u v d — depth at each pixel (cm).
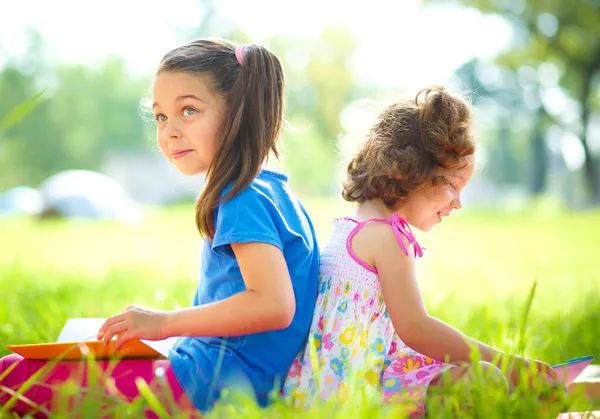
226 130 253
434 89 282
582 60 3353
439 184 271
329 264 268
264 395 245
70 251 1222
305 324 256
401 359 262
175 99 258
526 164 7125
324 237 1276
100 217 2631
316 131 5644
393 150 268
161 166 6812
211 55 261
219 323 235
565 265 1027
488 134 6556
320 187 6456
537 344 369
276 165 282
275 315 234
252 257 235
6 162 5988
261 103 258
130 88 6781
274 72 266
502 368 239
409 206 275
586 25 3200
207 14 5594
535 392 235
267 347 248
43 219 2636
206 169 264
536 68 3559
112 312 468
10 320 411
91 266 916
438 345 255
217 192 246
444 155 270
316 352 256
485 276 802
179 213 3331
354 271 261
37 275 704
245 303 234
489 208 4456
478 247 1391
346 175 287
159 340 247
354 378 239
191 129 257
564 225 2330
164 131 262
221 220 240
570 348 383
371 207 275
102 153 6681
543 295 655
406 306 256
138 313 240
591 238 1700
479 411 216
